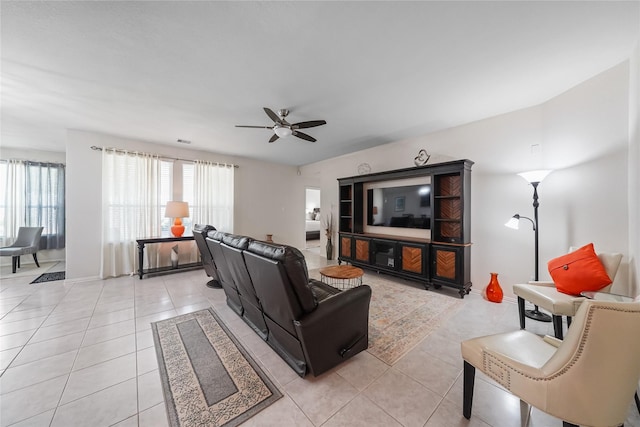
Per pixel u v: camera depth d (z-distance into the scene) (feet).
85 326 7.82
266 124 11.44
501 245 10.34
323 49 6.20
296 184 22.48
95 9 4.90
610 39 5.88
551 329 7.65
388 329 7.77
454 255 10.71
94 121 11.12
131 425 4.26
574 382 3.14
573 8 4.93
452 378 5.54
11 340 6.97
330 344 5.54
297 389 5.17
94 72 7.20
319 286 7.91
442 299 10.34
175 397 4.91
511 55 6.47
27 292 10.96
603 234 7.32
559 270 7.07
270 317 6.22
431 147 12.74
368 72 7.23
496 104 9.34
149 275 13.75
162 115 10.41
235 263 6.81
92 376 5.50
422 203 12.87
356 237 15.21
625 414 3.11
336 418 4.45
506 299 10.21
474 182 11.11
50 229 16.96
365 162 16.30
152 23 5.30
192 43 5.97
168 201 14.73
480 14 5.07
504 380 3.81
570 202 8.28
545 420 4.39
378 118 10.69
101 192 13.02
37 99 8.93
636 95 6.24
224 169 17.49
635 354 2.94
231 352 6.48
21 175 16.02
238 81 7.71
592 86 7.54
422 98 8.87
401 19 5.20
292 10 4.95
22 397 4.85
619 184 6.93
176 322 8.16
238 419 4.41
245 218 19.10
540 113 9.27
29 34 5.58
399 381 5.44
